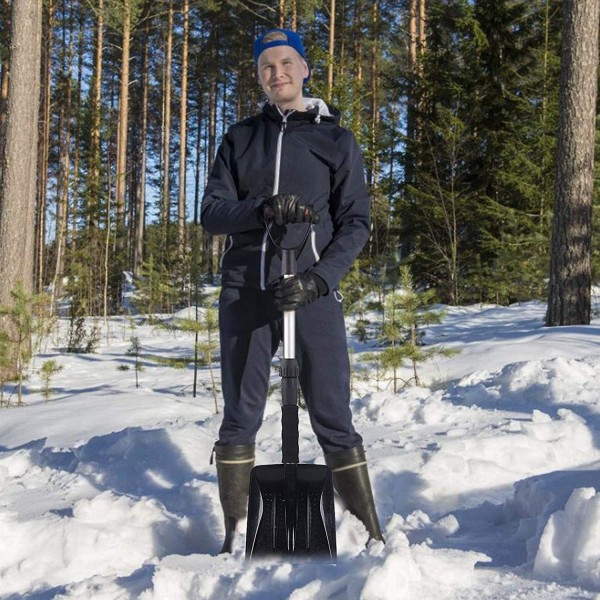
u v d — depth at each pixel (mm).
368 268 7121
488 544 2018
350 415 2213
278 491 1955
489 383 4828
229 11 28391
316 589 1505
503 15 13727
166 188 25672
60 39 27125
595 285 11070
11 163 9312
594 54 8117
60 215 21234
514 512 2236
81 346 11664
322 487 1955
